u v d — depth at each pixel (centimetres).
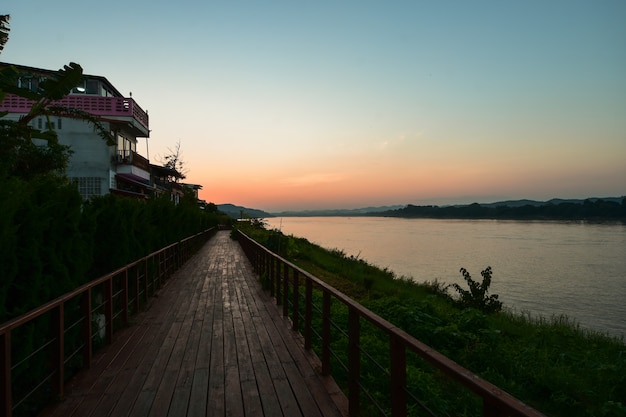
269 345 612
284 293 805
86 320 514
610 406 537
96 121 1075
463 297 1270
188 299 971
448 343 779
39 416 387
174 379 479
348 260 2380
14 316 444
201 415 390
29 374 476
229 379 479
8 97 2148
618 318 1424
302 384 464
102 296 787
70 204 579
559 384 621
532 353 733
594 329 1266
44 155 1093
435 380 616
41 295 498
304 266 1850
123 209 904
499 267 2841
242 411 398
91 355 532
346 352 653
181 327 718
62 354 432
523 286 2069
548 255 3706
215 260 1839
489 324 843
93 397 430
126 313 723
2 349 325
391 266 2889
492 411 184
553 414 568
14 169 989
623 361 702
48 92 927
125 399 425
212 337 656
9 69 858
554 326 1049
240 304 916
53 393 422
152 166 3388
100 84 2527
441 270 2697
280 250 1900
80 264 596
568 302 1698
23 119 952
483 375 646
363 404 498
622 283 2152
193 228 2253
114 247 812
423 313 863
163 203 1396
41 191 543
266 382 470
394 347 296
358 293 1395
